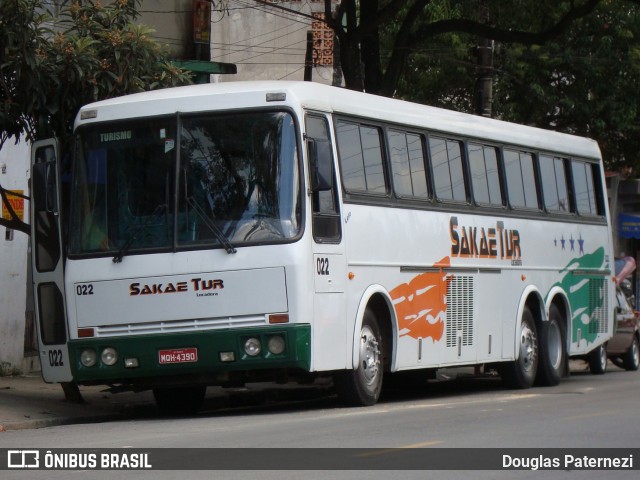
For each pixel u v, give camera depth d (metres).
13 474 9.99
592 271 24.53
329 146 15.03
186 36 27.92
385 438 12.15
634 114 36.00
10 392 18.69
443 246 18.55
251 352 14.62
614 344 30.75
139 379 15.64
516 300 21.02
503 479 9.64
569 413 15.16
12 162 22.64
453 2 30.38
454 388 22.86
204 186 15.02
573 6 25.42
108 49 17.97
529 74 35.88
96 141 15.59
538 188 22.41
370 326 16.53
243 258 14.67
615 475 9.98
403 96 36.69
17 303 22.70
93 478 9.69
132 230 15.19
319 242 15.09
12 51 17.23
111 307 15.17
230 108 15.09
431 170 18.55
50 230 15.77
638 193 46.56
